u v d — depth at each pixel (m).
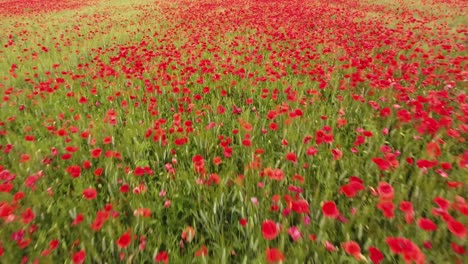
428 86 4.95
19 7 19.23
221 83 5.32
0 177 2.61
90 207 2.49
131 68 6.18
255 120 3.87
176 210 2.55
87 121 4.11
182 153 3.26
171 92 4.91
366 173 2.83
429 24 10.50
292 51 7.29
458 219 2.19
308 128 3.56
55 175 3.00
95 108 4.67
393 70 5.61
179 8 16.47
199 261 1.99
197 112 3.88
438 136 3.20
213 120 4.04
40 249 2.14
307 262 1.95
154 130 3.60
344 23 10.82
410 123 3.69
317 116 3.93
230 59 6.77
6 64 7.11
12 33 11.23
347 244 1.81
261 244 2.09
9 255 2.03
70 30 11.43
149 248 2.10
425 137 3.43
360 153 3.22
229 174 2.78
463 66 5.89
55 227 2.28
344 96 4.64
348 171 2.85
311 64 6.28
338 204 2.46
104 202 2.67
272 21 11.49
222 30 10.07
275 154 3.17
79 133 3.73
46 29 11.76
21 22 13.77
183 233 2.17
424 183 2.57
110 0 23.05
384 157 2.99
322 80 5.00
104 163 3.09
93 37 9.80
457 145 3.28
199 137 3.47
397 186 2.55
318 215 2.31
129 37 9.80
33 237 2.24
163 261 1.94
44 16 15.55
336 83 5.04
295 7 15.01
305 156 3.11
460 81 4.95
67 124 4.07
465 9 13.55
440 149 2.96
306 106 4.17
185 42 8.73
